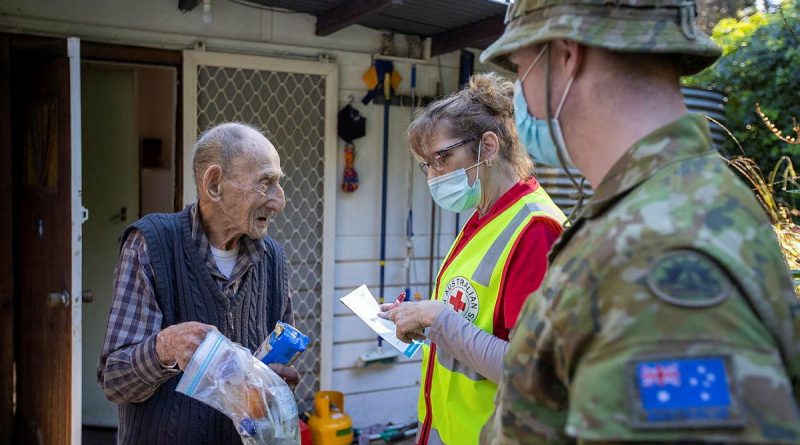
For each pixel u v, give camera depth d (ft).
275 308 6.34
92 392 13.37
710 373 2.12
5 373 10.82
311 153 12.14
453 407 5.39
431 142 5.59
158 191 13.87
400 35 12.56
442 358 5.59
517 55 3.19
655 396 2.15
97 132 13.17
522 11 3.02
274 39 11.66
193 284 5.56
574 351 2.45
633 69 2.72
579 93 2.85
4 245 10.61
